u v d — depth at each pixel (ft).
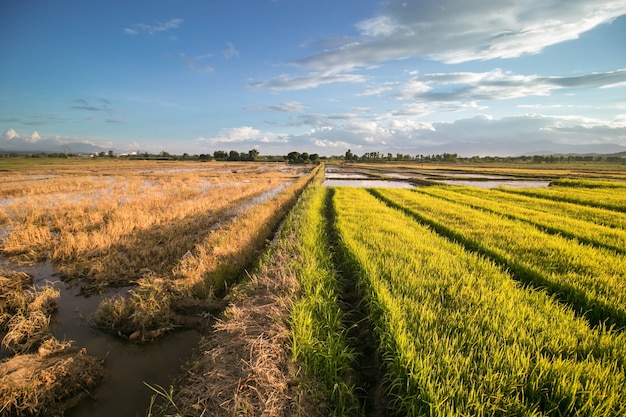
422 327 14.90
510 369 12.10
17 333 15.87
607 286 19.56
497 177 155.63
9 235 33.96
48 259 28.78
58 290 22.77
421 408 10.71
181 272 23.25
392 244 28.86
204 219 43.86
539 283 21.62
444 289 19.42
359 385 13.79
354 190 81.00
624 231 35.58
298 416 10.90
